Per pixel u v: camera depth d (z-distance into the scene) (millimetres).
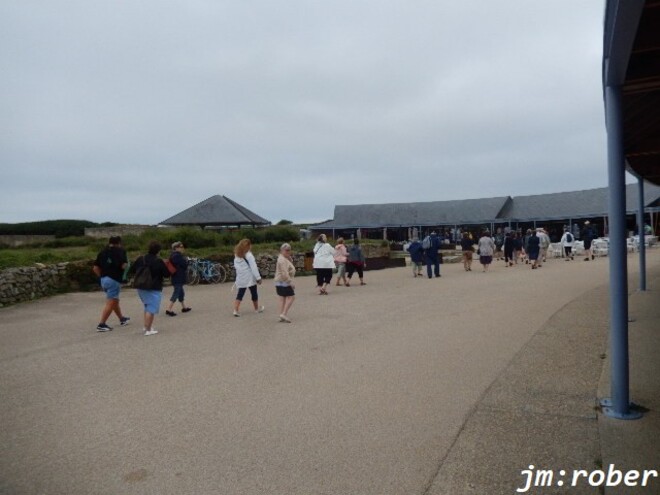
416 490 3598
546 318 9359
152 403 5492
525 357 6699
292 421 4875
